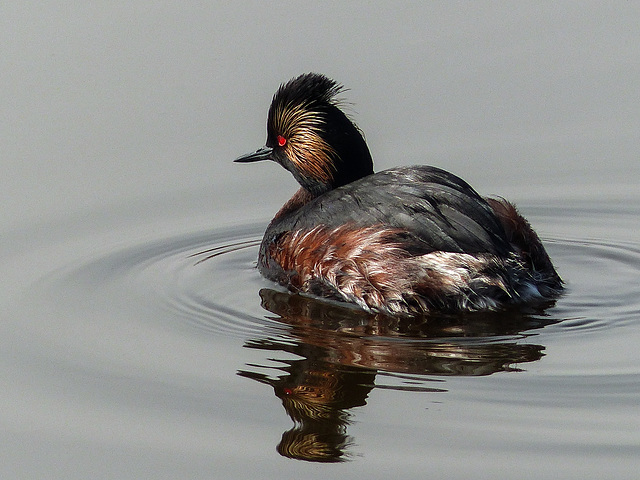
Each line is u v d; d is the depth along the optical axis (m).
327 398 10.95
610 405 10.56
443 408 10.60
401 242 12.90
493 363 11.48
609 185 17.81
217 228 16.77
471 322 12.56
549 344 11.89
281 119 15.58
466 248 12.66
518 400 10.70
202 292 14.07
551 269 13.75
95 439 10.45
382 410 10.60
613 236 16.11
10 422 10.77
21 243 15.98
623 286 13.70
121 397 11.17
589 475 9.54
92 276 14.70
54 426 10.68
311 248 13.75
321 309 13.30
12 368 11.90
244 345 12.25
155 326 12.90
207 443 10.32
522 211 17.16
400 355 11.77
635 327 12.30
